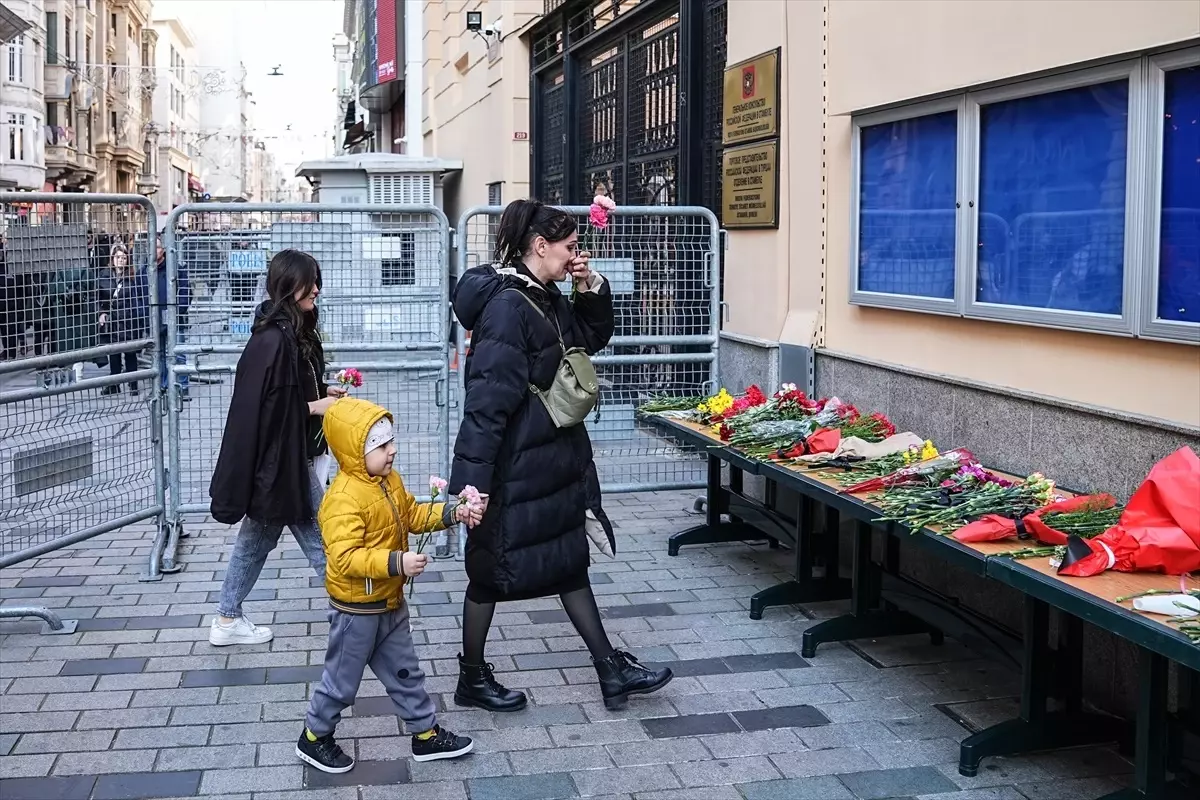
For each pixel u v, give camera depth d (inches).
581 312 173.5
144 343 243.0
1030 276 190.5
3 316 208.4
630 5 429.7
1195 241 155.9
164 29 3038.9
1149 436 165.0
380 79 1005.8
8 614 200.5
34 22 1658.5
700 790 146.7
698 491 319.6
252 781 148.0
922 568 219.9
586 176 493.4
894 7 230.2
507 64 592.7
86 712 168.9
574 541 167.2
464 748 154.6
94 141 2215.8
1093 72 171.8
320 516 147.5
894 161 232.4
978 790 146.9
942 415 216.1
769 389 289.9
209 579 235.9
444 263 261.3
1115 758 156.3
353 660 147.1
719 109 347.9
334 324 268.2
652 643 200.1
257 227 261.1
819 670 188.2
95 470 233.8
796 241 283.3
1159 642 113.8
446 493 159.2
